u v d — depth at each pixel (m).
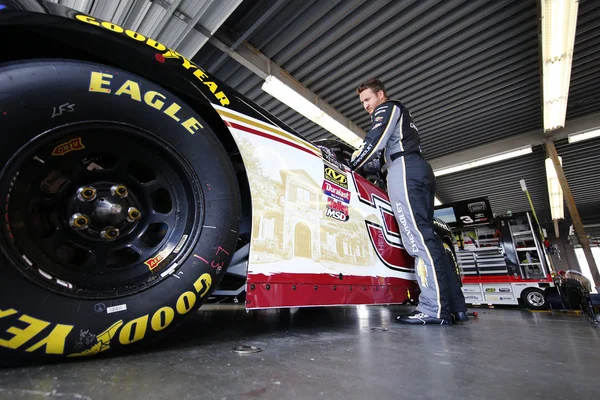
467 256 6.24
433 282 1.62
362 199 1.66
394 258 1.79
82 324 0.65
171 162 0.87
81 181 0.77
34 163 0.68
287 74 5.78
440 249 1.67
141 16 3.84
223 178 0.94
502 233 5.97
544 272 5.46
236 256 1.12
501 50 5.45
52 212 0.73
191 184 0.88
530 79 6.17
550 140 7.86
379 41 5.24
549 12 4.42
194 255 0.84
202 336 1.06
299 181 1.27
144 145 0.84
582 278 4.32
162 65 0.91
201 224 0.87
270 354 0.81
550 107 6.63
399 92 6.49
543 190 11.65
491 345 1.02
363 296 1.46
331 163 1.52
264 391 0.53
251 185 1.06
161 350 0.81
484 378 0.64
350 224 1.51
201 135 0.91
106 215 0.77
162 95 0.85
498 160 8.68
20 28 0.70
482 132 8.09
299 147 1.34
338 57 5.48
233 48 4.84
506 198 12.39
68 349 0.64
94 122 0.74
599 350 0.96
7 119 0.62
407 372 0.67
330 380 0.60
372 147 1.70
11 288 0.59
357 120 7.37
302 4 4.48
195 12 3.91
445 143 8.62
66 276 0.69
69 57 0.82
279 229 1.13
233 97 1.10
